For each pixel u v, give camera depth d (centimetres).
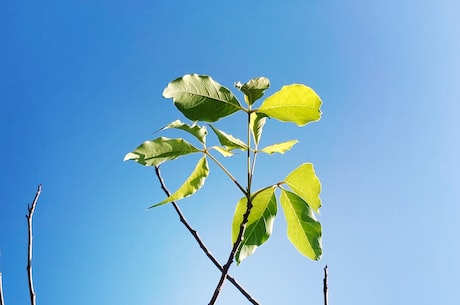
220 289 76
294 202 90
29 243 82
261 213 88
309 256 90
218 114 84
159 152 86
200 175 87
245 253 87
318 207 89
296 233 90
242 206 88
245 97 85
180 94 83
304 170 89
